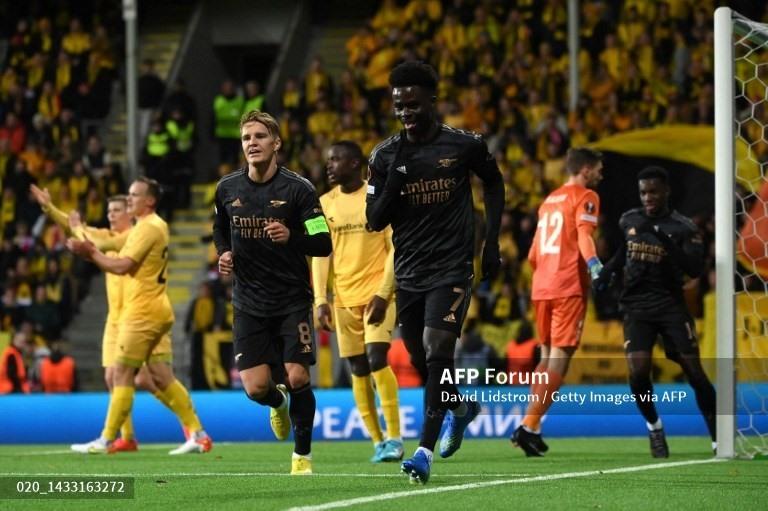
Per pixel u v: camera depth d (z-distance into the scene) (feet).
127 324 125.80
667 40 244.01
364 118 249.14
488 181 82.89
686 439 146.00
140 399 163.63
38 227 244.63
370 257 110.73
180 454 129.18
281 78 278.67
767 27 111.55
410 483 80.94
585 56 245.45
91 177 245.65
